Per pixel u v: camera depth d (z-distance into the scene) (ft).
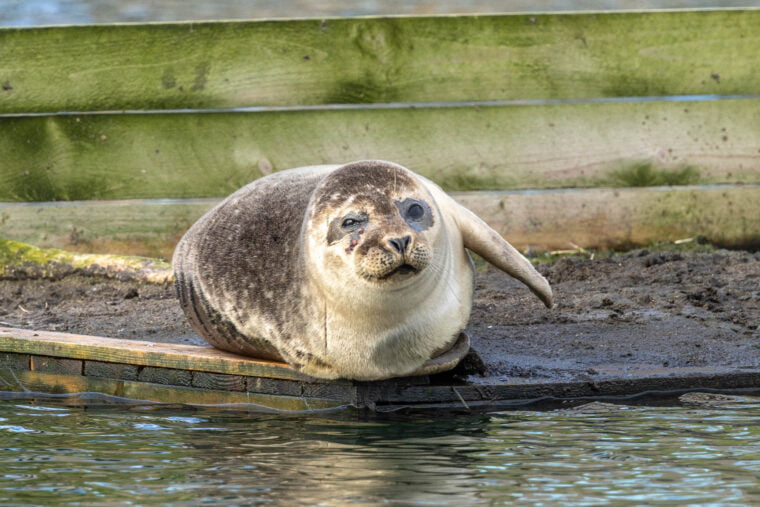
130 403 60.29
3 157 97.30
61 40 95.81
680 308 72.84
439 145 97.19
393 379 56.75
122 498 39.14
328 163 97.71
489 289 81.56
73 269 90.48
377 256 49.03
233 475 42.24
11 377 64.54
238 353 61.36
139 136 97.14
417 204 51.90
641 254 91.56
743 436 46.93
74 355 62.90
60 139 97.14
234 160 97.60
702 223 97.14
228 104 97.19
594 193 96.68
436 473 42.06
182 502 38.55
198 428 51.96
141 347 62.34
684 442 46.01
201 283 60.23
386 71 96.58
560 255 96.37
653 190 96.84
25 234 97.50
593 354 63.26
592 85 96.68
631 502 37.55
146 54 96.17
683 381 58.23
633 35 95.71
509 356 63.31
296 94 97.04
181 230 97.86
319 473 42.39
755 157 97.04
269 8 142.61
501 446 46.50
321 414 55.57
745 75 96.58
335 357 54.85
